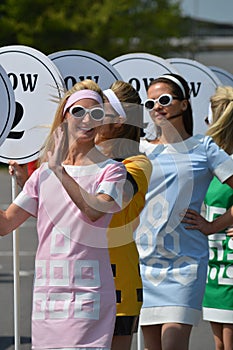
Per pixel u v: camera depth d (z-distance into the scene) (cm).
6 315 1950
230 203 1206
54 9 7662
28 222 3947
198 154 1141
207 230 1138
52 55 1484
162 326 1130
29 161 1334
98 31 7831
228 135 1207
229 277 1217
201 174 1138
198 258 1134
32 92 1346
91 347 930
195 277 1126
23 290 2227
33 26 7631
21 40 7612
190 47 8625
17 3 7588
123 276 1023
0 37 7656
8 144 1332
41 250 950
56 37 7756
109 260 952
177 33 8412
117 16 8000
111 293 945
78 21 7750
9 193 5059
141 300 1043
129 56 1562
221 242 1222
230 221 1138
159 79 1162
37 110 1344
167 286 1127
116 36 7981
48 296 941
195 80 1708
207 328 1852
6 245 3183
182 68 1709
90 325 930
